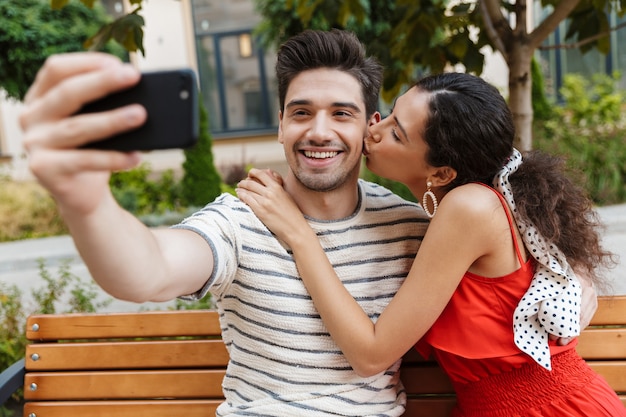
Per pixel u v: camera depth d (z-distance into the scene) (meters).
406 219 1.54
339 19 2.66
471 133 1.38
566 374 1.44
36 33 8.00
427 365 1.75
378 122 1.53
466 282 1.44
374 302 1.47
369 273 1.47
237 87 11.34
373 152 1.50
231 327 1.49
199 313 1.85
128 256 0.92
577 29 2.48
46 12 8.18
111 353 1.88
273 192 1.40
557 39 9.94
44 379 1.89
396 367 1.56
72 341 1.94
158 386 1.85
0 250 7.58
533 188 1.43
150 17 10.92
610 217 6.48
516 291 1.42
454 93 1.39
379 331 1.36
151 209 9.21
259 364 1.44
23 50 8.02
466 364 1.48
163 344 1.86
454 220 1.36
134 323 1.87
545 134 8.22
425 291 1.36
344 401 1.43
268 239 1.39
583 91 8.67
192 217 1.37
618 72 8.78
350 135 1.40
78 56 0.69
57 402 1.89
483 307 1.42
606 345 1.72
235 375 1.51
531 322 1.42
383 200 1.55
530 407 1.43
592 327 1.89
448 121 1.38
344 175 1.42
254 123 11.37
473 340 1.43
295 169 1.42
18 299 3.72
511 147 1.44
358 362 1.36
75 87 0.67
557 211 1.46
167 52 11.05
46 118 0.68
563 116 8.47
